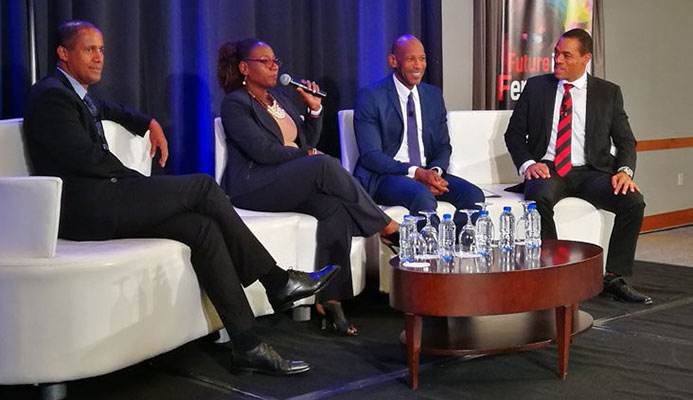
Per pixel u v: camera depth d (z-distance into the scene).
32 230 2.78
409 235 3.19
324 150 5.00
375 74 5.14
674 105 7.17
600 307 4.21
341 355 3.43
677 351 3.44
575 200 4.59
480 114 5.02
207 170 4.44
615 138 4.69
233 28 4.51
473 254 3.27
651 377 3.11
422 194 4.09
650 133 6.99
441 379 3.12
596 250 3.33
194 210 3.21
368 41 5.12
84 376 2.84
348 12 5.01
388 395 2.96
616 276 4.41
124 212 3.12
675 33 7.14
